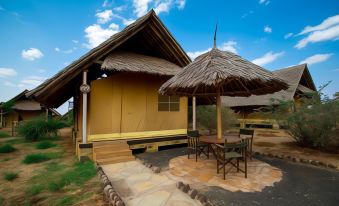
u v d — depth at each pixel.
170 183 4.34
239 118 18.05
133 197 3.70
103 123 7.26
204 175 4.75
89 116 7.17
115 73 7.64
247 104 16.48
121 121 7.62
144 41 8.88
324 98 7.61
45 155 7.13
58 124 13.56
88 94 7.48
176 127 8.77
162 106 8.52
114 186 4.22
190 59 9.09
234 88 7.36
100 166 5.62
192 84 4.41
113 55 7.24
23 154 7.92
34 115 25.75
